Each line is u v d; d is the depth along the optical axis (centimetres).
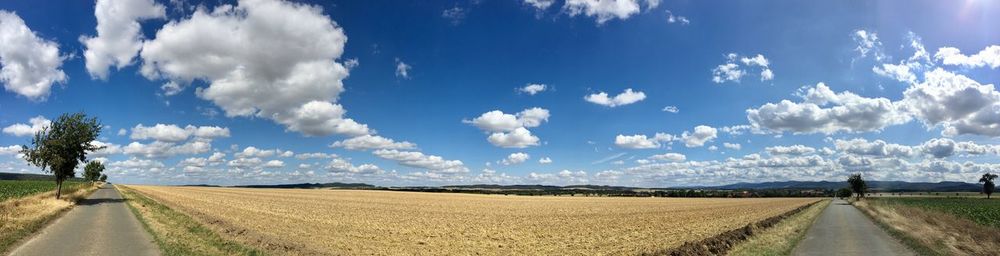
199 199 6925
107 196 6294
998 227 3856
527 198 12019
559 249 2348
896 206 6538
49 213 3028
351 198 9250
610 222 4153
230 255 1736
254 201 6944
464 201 9150
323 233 2797
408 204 7275
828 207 7562
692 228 3509
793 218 4422
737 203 9631
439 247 2367
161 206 4447
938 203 10156
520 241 2686
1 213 2678
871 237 2739
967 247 2270
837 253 2112
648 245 2458
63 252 1719
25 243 1892
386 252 2119
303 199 8219
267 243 2048
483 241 2659
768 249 2197
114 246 1856
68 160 5006
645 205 8250
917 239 2545
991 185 15488
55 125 5038
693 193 17775
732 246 2292
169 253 1717
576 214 5353
